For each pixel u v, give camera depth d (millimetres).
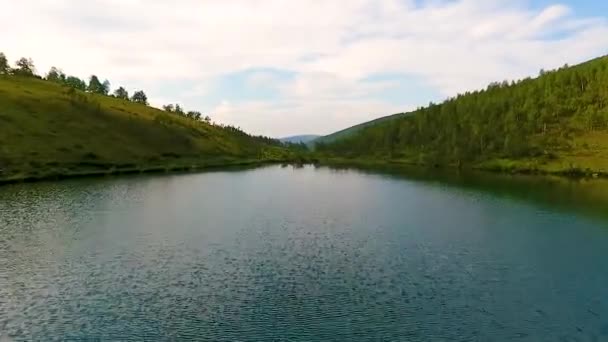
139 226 67375
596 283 44031
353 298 39969
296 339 32594
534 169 174375
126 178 134375
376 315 36562
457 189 117562
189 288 42219
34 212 76875
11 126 155250
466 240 60312
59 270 47000
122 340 32344
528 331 34125
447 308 37969
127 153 180000
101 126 198875
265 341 32281
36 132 159625
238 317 36094
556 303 39281
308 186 123562
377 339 32656
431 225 69750
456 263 50219
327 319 35688
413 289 42219
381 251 54875
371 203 91812
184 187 116562
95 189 106938
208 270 47406
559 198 100312
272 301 39312
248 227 67500
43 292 41094
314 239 60531
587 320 36000
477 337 33156
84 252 53531
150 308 37781
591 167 169500
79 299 39594
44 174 123938
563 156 191875
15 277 44844
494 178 150125
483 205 89750
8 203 84812
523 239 61094
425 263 50156
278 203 91062
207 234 62875
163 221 71250
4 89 198125
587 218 76000
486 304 38969
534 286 43219
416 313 36969
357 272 46969
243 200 94500
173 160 194250
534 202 94125
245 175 158750
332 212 80812
